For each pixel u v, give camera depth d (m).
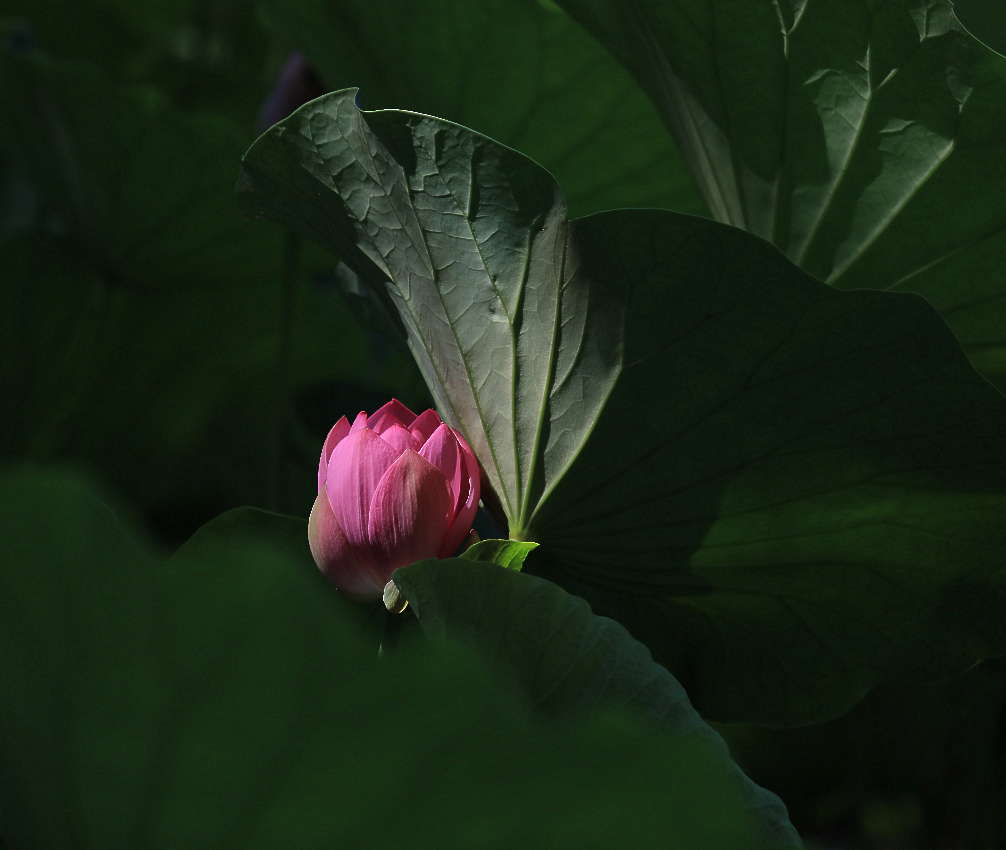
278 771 1.65
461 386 2.00
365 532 1.95
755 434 1.94
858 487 1.95
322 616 1.54
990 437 1.91
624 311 1.92
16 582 1.64
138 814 1.67
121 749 1.66
